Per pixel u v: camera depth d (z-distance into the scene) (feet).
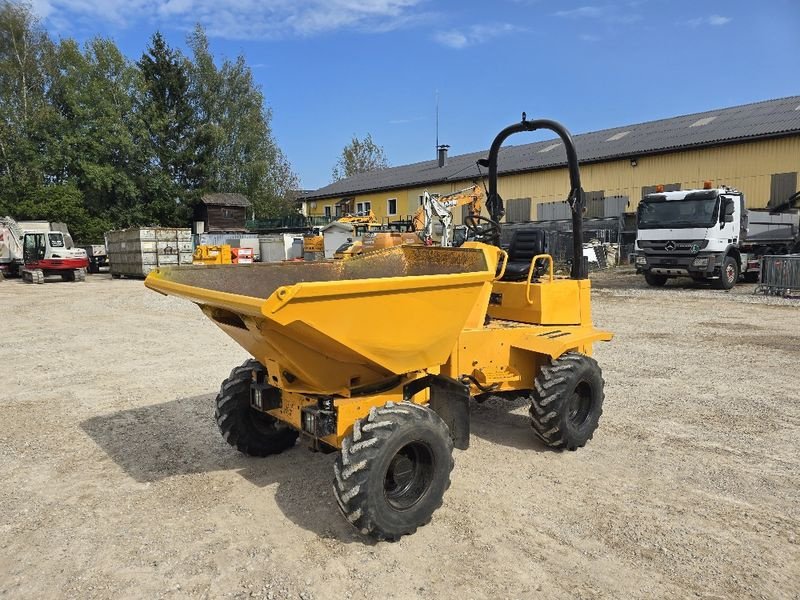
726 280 57.11
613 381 23.97
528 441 17.43
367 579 10.55
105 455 16.63
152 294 62.13
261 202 162.61
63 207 127.44
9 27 136.67
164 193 145.38
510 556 11.28
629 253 87.45
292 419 13.20
